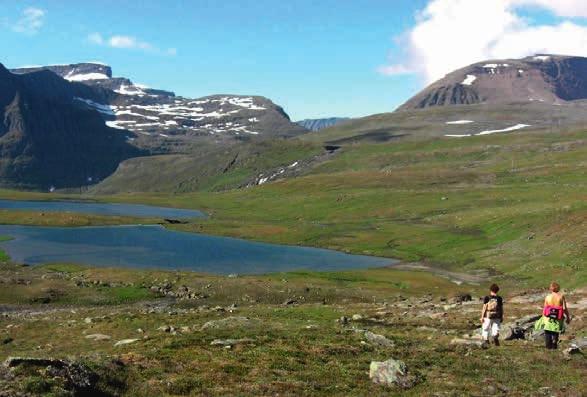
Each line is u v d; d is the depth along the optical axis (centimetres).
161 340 3222
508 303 5741
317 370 2544
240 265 11700
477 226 14612
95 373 2192
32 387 1877
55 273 9156
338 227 17575
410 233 15200
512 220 13650
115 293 7788
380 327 4253
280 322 4312
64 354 3641
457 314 4906
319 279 9431
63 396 1881
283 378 2381
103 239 15462
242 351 2866
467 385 2328
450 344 3231
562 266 8700
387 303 6644
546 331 3017
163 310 6462
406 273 10312
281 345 3047
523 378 2445
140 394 2111
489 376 2494
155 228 18362
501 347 3103
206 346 2986
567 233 10631
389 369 2447
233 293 7962
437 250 12950
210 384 2267
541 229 11988
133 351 2878
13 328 5094
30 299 7238
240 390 2205
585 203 13900
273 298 7775
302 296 7881
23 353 3822
